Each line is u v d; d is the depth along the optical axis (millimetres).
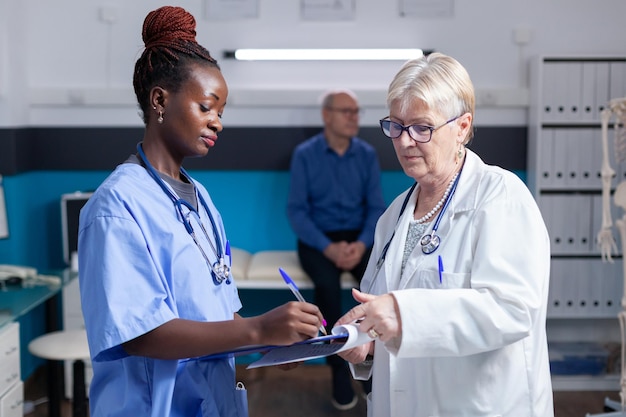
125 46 4000
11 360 2754
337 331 1319
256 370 4051
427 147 1432
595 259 3879
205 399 1380
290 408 3549
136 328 1254
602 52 4023
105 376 1401
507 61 4023
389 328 1297
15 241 3721
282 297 4109
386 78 4020
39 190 4066
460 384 1400
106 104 3980
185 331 1269
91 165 4055
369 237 3719
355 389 3707
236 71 4031
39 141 4039
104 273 1271
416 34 4008
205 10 3982
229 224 4121
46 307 3490
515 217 1384
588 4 4004
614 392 3779
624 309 3244
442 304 1303
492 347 1319
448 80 1421
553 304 3896
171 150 1425
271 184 4090
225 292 1477
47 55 4004
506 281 1335
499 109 4055
